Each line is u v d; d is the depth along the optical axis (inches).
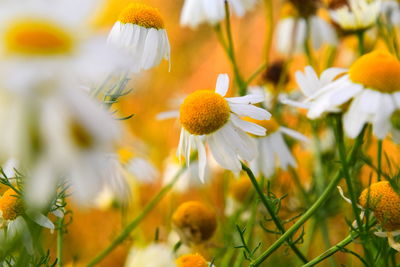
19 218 7.3
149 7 8.0
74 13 5.2
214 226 8.8
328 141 10.4
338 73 8.0
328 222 10.5
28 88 4.6
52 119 4.5
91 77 4.9
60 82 4.8
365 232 7.5
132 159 10.3
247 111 7.9
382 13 10.4
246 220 9.9
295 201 10.3
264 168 9.2
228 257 9.2
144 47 8.0
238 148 7.8
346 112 7.5
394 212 7.5
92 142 4.6
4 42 4.9
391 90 7.4
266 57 10.0
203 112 7.9
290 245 7.8
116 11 11.0
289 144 10.4
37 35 4.9
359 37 9.7
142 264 6.7
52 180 4.5
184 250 9.4
